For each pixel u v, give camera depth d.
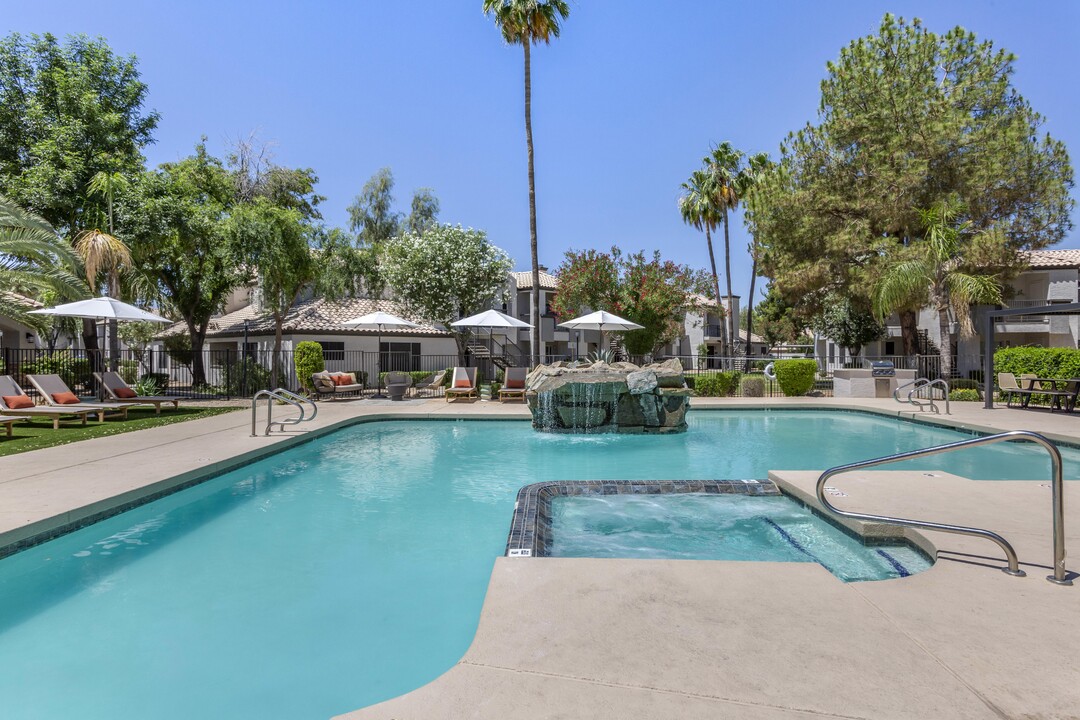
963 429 11.34
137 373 22.55
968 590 3.11
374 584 4.25
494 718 1.99
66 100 20.22
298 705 2.76
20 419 9.73
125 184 18.44
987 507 4.88
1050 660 2.37
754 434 11.80
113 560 4.71
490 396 18.34
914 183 18.84
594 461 9.01
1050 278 28.86
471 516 6.03
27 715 2.67
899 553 4.46
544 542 4.96
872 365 20.84
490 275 28.69
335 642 3.37
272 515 6.04
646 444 10.60
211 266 22.83
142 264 21.05
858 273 20.12
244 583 4.25
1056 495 3.21
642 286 24.38
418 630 3.53
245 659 3.18
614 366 12.88
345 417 12.74
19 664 3.12
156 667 3.10
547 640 2.56
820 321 31.61
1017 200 19.34
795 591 3.11
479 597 4.02
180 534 5.39
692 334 46.50
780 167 22.33
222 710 2.71
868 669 2.30
